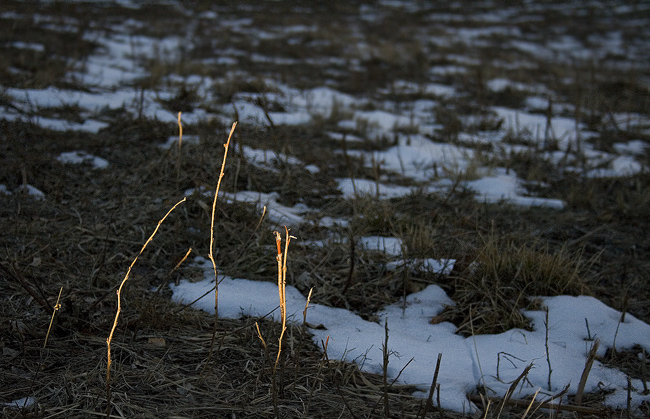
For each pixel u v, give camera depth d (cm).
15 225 393
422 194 570
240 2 2330
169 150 531
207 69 1116
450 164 686
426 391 261
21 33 1172
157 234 407
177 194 477
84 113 729
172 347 280
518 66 1554
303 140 739
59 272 346
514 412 251
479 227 479
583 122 998
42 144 571
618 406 259
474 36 2025
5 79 801
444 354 297
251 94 956
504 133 888
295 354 281
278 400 243
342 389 257
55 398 232
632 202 561
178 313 312
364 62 1407
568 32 2220
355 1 2677
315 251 406
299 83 1130
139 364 261
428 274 378
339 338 304
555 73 1453
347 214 502
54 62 973
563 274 367
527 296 354
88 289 329
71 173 514
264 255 380
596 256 427
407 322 332
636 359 301
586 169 704
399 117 961
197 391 246
